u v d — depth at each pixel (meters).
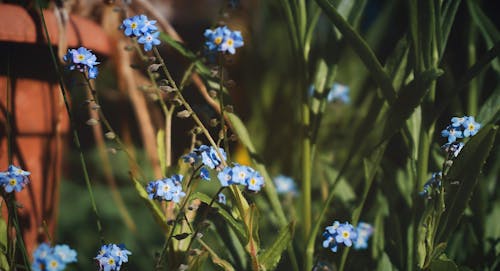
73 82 0.62
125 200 0.84
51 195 0.62
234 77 0.94
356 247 0.60
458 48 0.79
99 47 0.63
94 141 1.03
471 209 0.61
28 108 0.60
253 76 0.92
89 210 0.81
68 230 0.77
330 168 0.68
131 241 0.75
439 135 0.68
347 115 0.83
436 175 0.52
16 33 0.57
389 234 0.59
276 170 0.86
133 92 0.68
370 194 0.72
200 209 0.63
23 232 0.60
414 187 0.56
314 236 0.56
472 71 0.53
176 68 0.88
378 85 0.54
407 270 0.57
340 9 0.57
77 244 0.74
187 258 0.53
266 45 0.93
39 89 0.60
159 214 0.53
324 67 0.59
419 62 0.54
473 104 0.65
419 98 0.52
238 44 0.49
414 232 0.56
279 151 0.87
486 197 0.64
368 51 0.53
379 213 0.62
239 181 0.47
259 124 0.90
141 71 0.78
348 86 0.84
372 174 0.55
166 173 0.56
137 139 1.01
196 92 0.87
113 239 0.75
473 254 0.60
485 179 0.64
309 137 0.58
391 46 0.87
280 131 0.88
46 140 0.61
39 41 0.58
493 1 0.85
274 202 0.57
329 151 0.79
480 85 0.66
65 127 0.64
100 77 0.87
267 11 0.93
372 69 0.54
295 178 0.83
